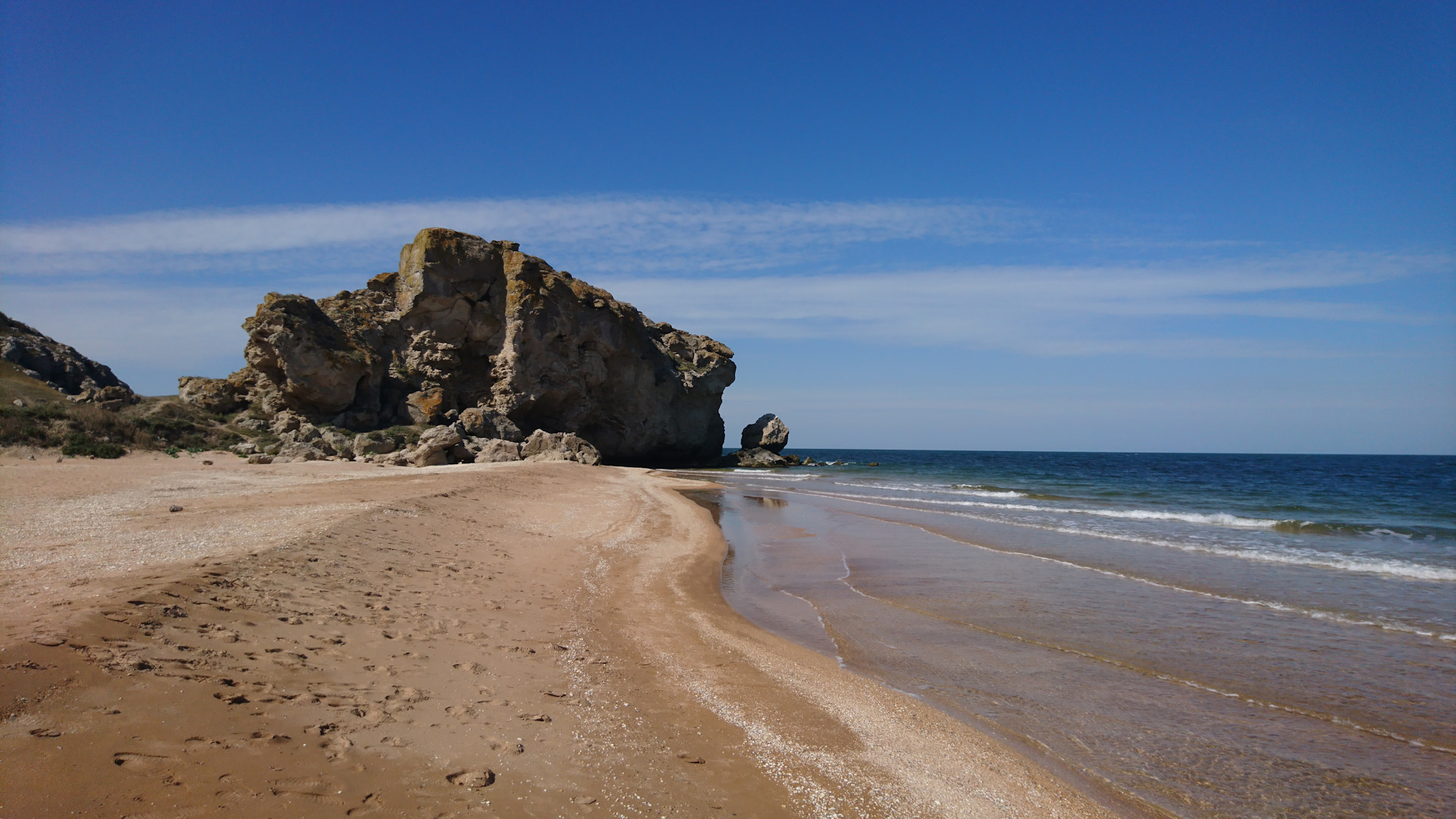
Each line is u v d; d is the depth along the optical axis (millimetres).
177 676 4961
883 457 140875
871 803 5086
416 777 4461
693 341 76500
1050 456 150125
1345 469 70500
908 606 11703
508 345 52438
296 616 6867
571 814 4359
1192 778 5844
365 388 45656
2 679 4273
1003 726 6824
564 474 34656
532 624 8547
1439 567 14875
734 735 6043
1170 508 28516
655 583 12531
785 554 17250
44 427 29922
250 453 35812
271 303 41375
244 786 3930
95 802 3492
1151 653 9125
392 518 13297
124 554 8508
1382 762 6180
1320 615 10930
